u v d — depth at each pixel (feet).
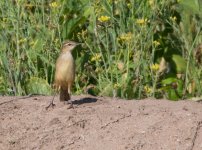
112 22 72.23
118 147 54.34
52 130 56.29
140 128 55.93
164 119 56.85
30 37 73.10
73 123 56.70
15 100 61.82
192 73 72.54
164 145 54.44
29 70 71.77
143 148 54.24
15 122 57.47
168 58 75.51
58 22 72.90
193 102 61.87
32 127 56.70
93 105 60.18
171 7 76.74
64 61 57.93
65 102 59.93
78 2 78.84
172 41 75.36
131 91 68.69
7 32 73.10
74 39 75.15
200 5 76.02
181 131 55.52
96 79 70.64
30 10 76.74
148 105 60.23
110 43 73.20
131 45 70.08
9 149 55.26
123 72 70.18
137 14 73.61
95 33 72.02
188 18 76.02
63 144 55.11
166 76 74.43
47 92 69.77
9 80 71.15
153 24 72.38
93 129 56.13
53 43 72.49
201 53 74.95
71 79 58.23
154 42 70.85
